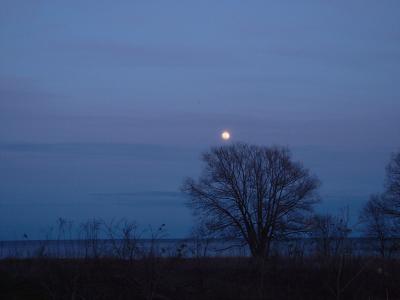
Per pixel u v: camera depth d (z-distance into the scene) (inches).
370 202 1502.2
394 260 765.3
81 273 616.7
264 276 704.4
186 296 618.2
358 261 724.0
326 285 659.4
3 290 596.7
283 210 1593.3
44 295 591.5
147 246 658.8
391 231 1470.2
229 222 1631.4
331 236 742.5
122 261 647.1
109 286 611.5
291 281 692.1
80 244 669.3
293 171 1637.6
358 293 660.1
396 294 666.8
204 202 1647.4
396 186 1579.7
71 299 565.0
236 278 694.5
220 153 1672.0
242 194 1632.6
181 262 685.9
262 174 1635.1
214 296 622.5
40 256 665.6
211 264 738.2
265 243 1573.6
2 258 680.4
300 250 766.5
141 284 606.5
